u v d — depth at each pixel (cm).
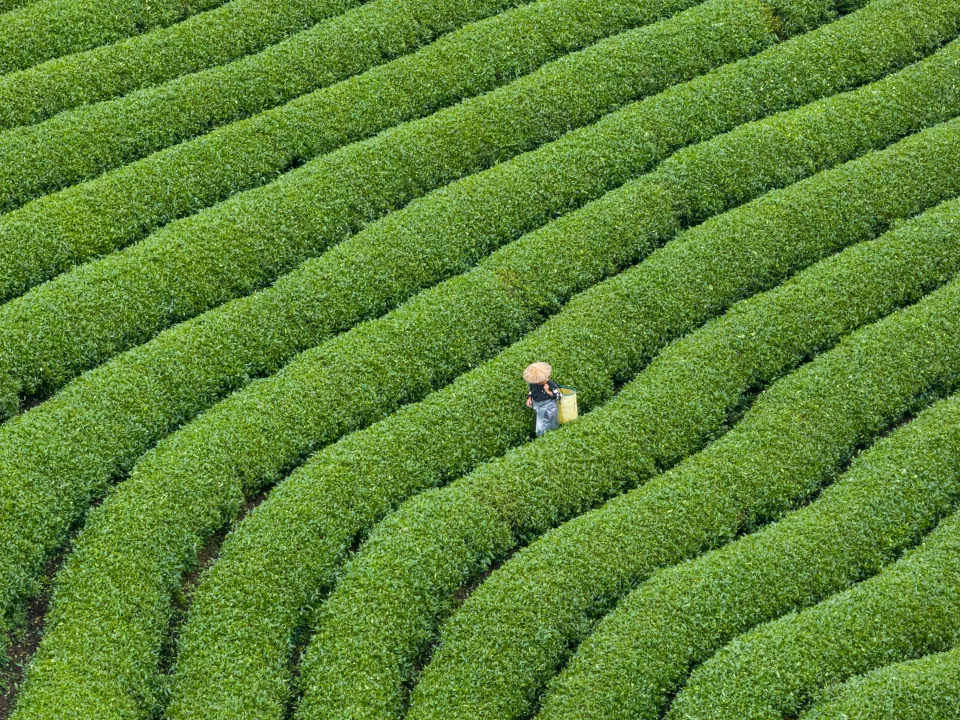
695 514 2302
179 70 3422
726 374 2584
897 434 2444
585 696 2011
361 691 2050
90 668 2055
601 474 2400
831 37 3472
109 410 2477
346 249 2853
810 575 2178
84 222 2888
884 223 2966
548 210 3016
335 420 2506
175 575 2238
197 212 3003
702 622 2106
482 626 2125
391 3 3609
